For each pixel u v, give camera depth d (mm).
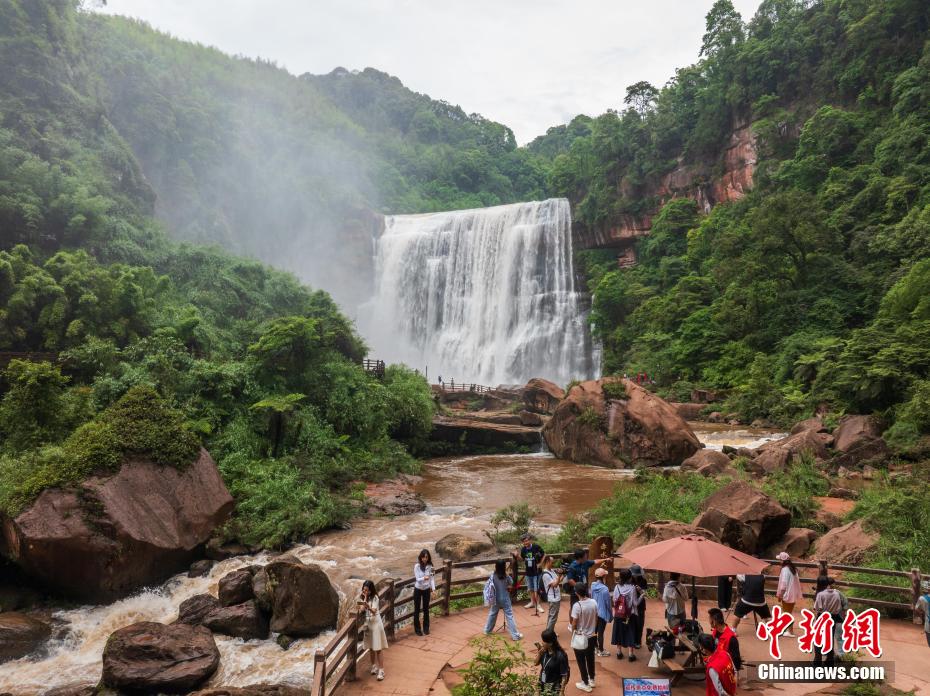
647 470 28578
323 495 22672
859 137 60438
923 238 45250
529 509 24094
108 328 29156
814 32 70375
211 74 94562
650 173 80375
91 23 67562
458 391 52562
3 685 12211
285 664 12469
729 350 53688
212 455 23484
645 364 60000
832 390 37906
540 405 46281
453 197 122375
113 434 17953
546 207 78938
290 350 29094
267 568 14250
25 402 21203
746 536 15086
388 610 11047
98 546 15531
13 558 15891
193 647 12406
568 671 7934
